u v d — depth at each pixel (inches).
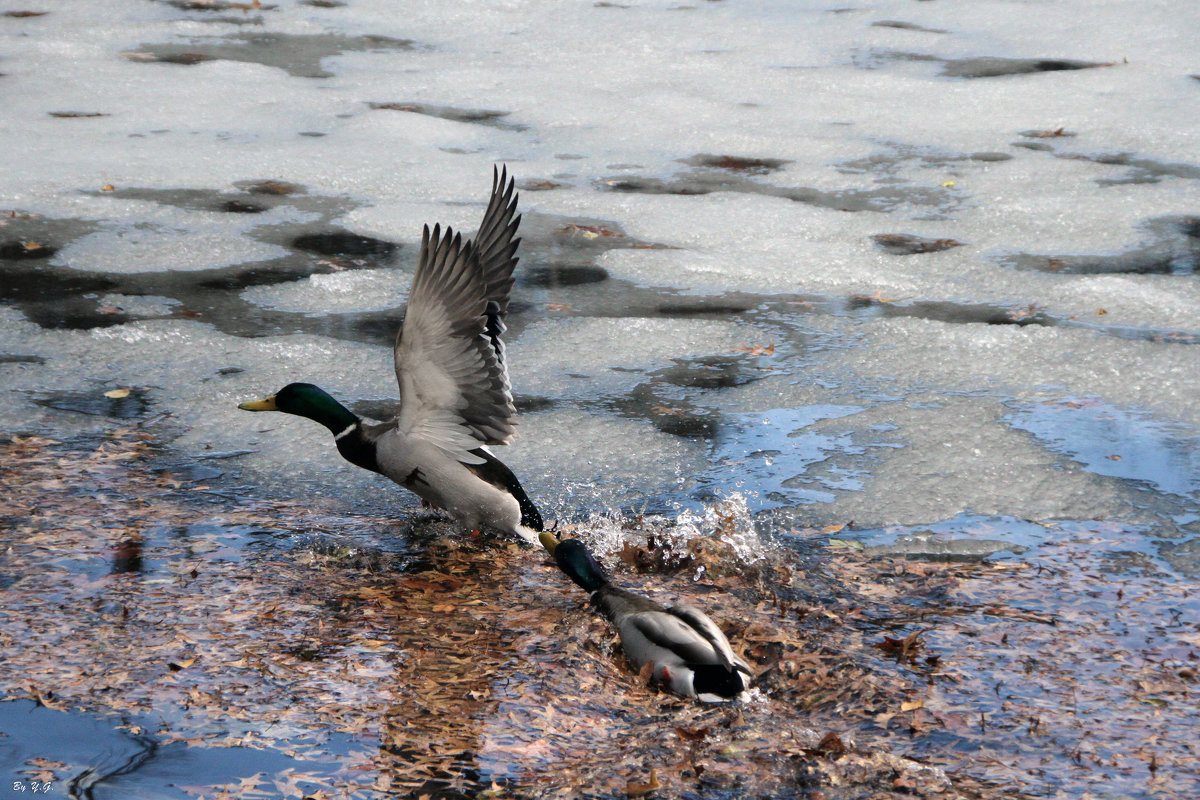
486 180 581.0
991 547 273.1
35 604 239.3
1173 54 804.0
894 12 934.4
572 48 837.8
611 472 313.3
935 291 452.4
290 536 275.7
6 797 179.2
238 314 419.2
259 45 828.6
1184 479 305.7
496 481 265.6
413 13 927.0
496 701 210.1
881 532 280.8
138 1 930.1
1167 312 425.4
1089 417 344.2
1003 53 819.4
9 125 636.1
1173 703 211.2
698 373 380.5
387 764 190.7
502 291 288.7
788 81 761.0
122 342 390.3
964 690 215.0
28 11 888.3
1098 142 637.9
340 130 653.3
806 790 185.2
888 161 613.9
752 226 524.1
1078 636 234.4
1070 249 492.7
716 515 289.0
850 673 220.1
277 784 184.7
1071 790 185.8
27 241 481.4
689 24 903.1
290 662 221.8
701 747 196.7
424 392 259.3
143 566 257.4
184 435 329.4
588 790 185.0
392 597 249.4
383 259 478.6
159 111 675.4
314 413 275.0
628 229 520.1
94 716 202.1
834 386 369.4
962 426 339.0
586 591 244.5
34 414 336.5
